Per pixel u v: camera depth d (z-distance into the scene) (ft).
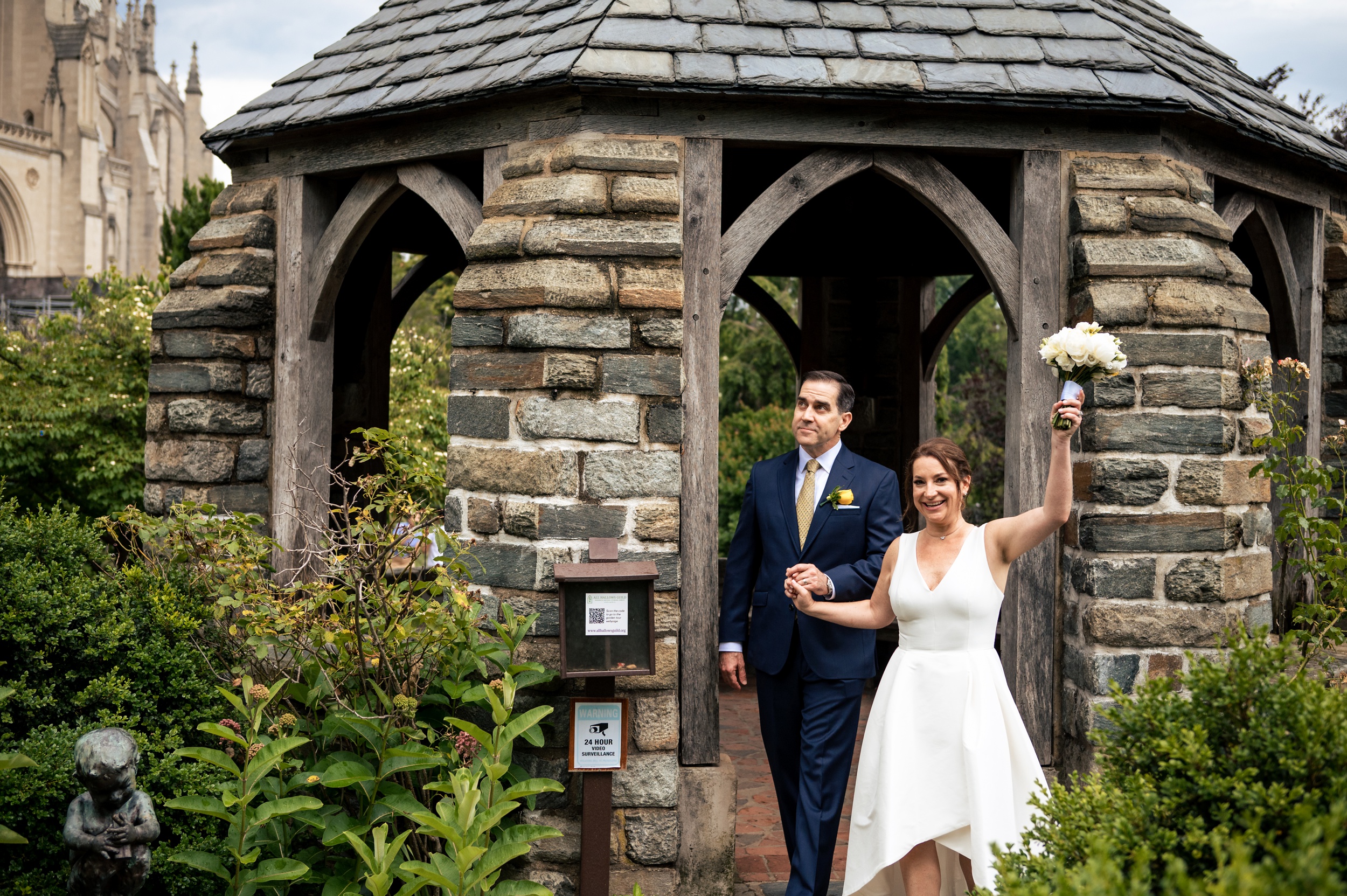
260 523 13.32
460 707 12.46
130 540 13.12
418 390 35.29
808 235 23.67
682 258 12.55
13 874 9.65
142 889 10.55
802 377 26.27
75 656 10.71
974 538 9.89
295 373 15.97
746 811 15.23
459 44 14.64
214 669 12.06
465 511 12.81
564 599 11.02
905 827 9.45
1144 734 7.05
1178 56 15.40
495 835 11.75
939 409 62.64
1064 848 6.69
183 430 16.12
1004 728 9.57
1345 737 6.15
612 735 11.24
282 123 15.17
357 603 11.03
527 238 12.37
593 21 12.98
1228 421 13.29
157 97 169.78
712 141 12.88
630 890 12.10
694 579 12.68
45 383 30.01
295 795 11.45
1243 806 6.12
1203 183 14.26
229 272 15.93
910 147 13.41
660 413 12.34
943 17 13.75
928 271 24.61
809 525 11.48
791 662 11.36
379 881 9.28
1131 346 13.03
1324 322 18.74
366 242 20.24
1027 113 13.44
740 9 13.39
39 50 146.20
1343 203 18.54
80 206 145.38
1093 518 13.00
